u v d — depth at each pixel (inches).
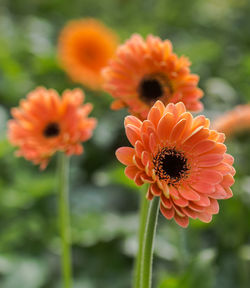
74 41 65.4
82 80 66.1
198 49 70.6
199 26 92.1
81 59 65.4
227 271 46.1
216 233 49.2
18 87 68.6
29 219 52.0
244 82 69.2
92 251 50.5
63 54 66.1
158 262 48.4
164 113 27.6
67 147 35.9
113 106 33.4
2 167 57.5
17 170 57.0
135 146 26.8
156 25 90.2
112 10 99.1
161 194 27.4
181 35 88.4
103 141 61.8
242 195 45.5
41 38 82.0
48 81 72.7
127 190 59.2
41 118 37.1
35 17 91.7
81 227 49.5
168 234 45.9
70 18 98.9
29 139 36.7
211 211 27.7
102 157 62.7
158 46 32.8
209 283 37.4
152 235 28.7
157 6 95.6
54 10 100.5
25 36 80.8
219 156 27.7
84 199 57.4
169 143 27.9
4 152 54.1
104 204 57.5
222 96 62.8
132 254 46.4
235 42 87.0
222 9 94.7
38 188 52.4
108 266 49.4
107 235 48.8
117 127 64.1
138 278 32.8
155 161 27.9
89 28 66.1
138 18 94.4
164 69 32.5
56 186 53.8
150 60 32.4
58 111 37.1
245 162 49.3
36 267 47.6
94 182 61.0
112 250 50.3
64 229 37.3
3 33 81.8
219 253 47.5
